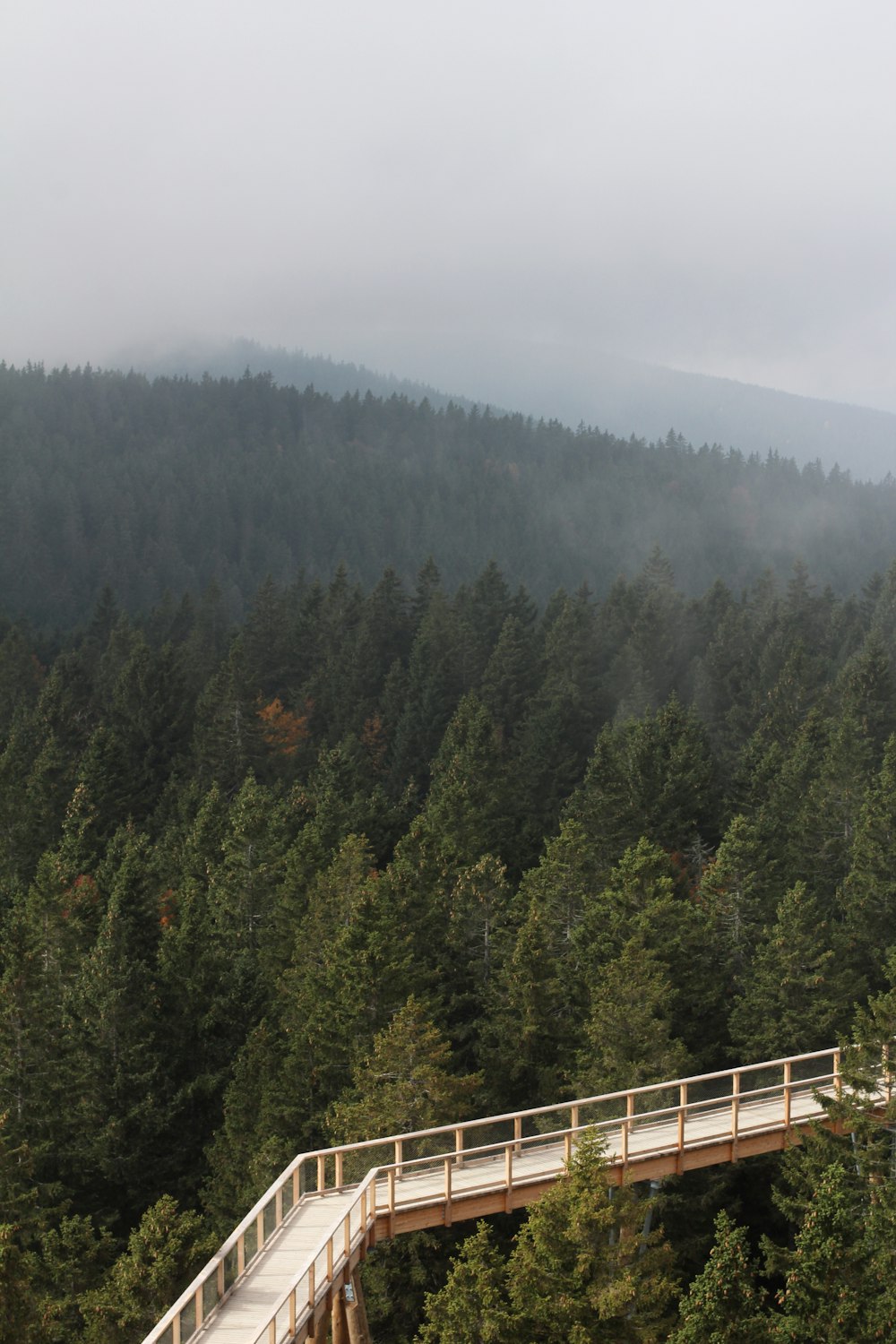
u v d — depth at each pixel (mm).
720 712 110125
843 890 53781
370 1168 24844
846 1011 41281
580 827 53188
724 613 141625
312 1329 19969
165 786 95875
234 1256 20766
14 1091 42188
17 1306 24953
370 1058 34312
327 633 135125
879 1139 28656
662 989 37875
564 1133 25797
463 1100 34219
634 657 112875
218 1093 46031
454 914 50188
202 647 142375
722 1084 29875
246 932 61594
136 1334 26703
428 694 106688
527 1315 23500
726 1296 20594
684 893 58531
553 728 92688
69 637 165625
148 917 53781
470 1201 24656
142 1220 28344
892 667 115438
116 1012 44000
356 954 41062
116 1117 41500
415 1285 32438
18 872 76688
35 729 103062
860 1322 21297
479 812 66750
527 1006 41281
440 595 129750
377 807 74375
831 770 61094
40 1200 39156
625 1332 23156
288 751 103688
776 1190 32250
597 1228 23344
